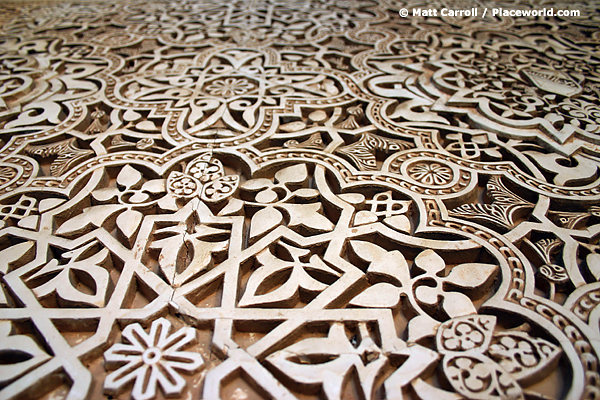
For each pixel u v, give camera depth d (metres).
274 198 1.56
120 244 1.39
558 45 2.68
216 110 2.10
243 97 2.18
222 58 2.65
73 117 2.05
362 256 1.33
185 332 1.14
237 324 1.18
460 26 2.96
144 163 1.75
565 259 1.29
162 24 3.16
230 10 3.40
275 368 1.07
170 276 1.29
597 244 1.39
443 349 1.08
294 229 1.45
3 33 3.02
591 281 1.25
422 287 1.23
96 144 1.87
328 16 3.20
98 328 1.16
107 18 3.29
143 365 1.07
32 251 1.39
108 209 1.53
